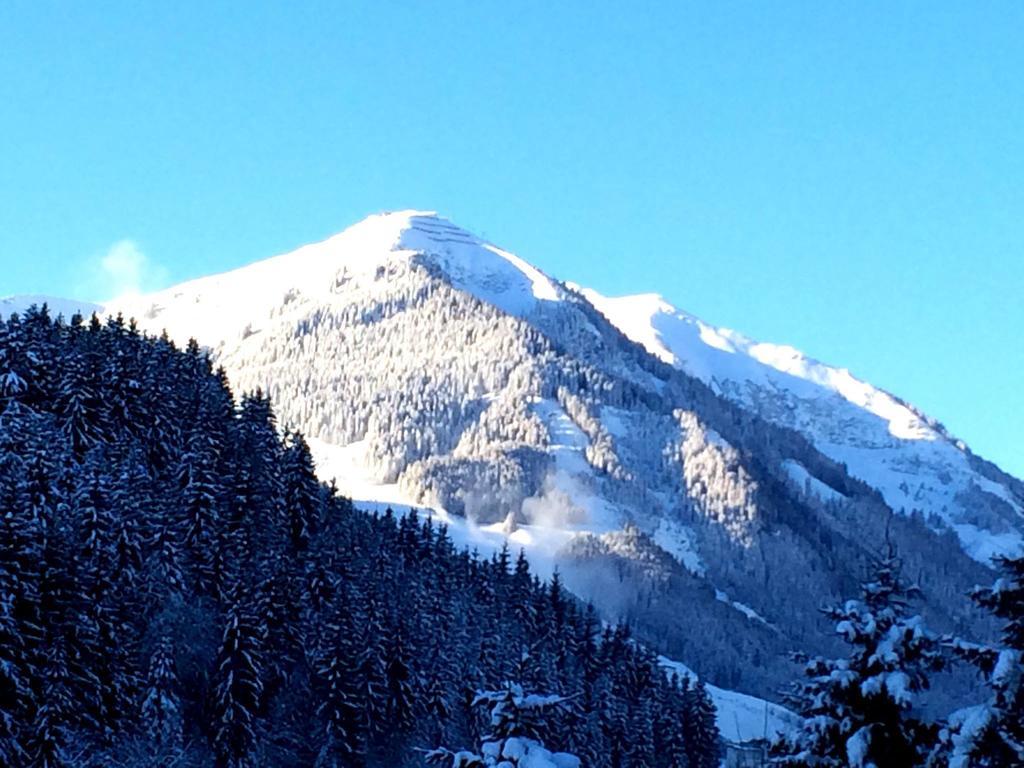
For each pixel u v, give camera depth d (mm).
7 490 61844
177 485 94125
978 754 18562
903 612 21922
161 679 72688
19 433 76500
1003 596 19594
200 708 77750
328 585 97625
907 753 20891
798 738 21875
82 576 68188
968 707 19859
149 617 78438
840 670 21547
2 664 56750
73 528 75125
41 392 93062
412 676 91312
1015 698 18656
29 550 61094
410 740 88938
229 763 75000
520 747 23250
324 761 82562
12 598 58500
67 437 89250
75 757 63344
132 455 95938
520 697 24203
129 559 76000
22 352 93125
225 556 88875
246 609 78750
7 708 57219
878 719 21172
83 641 66125
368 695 86125
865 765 20672
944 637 20766
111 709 67750
